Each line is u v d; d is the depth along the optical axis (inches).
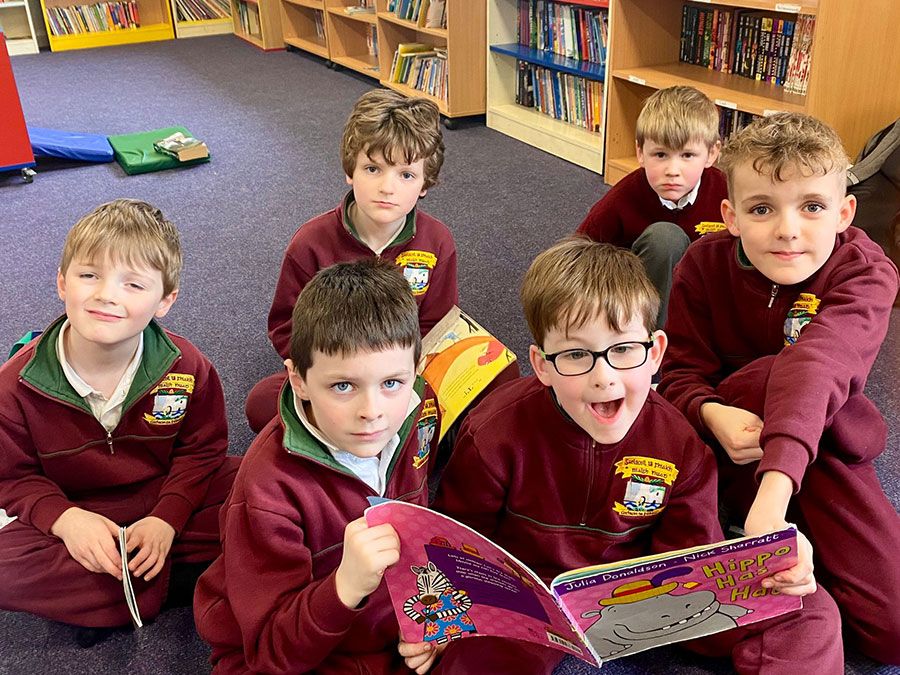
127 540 56.4
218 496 62.2
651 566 40.4
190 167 158.6
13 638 58.0
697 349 65.1
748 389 57.9
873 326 54.8
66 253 54.1
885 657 53.9
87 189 147.5
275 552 46.7
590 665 55.4
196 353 61.4
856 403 57.7
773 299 60.6
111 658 56.3
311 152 165.5
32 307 104.3
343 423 45.9
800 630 50.6
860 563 55.1
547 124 163.9
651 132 82.7
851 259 58.4
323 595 43.3
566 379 48.7
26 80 229.3
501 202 136.9
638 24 138.0
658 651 56.5
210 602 50.7
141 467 60.5
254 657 46.3
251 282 110.8
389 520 41.7
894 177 101.0
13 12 268.8
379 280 47.4
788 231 55.6
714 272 63.7
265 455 47.9
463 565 42.8
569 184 144.9
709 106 82.8
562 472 52.8
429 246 77.7
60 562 55.6
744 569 42.3
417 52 196.2
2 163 148.6
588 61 156.0
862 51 107.7
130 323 54.5
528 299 50.0
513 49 169.6
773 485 46.4
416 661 48.9
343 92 211.0
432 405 56.1
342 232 74.9
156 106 201.0
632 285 47.4
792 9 108.7
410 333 46.3
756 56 129.3
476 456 53.2
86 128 183.2
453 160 158.7
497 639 51.4
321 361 44.9
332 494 48.9
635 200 89.0
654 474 52.2
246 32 279.9
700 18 137.6
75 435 57.4
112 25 278.4
